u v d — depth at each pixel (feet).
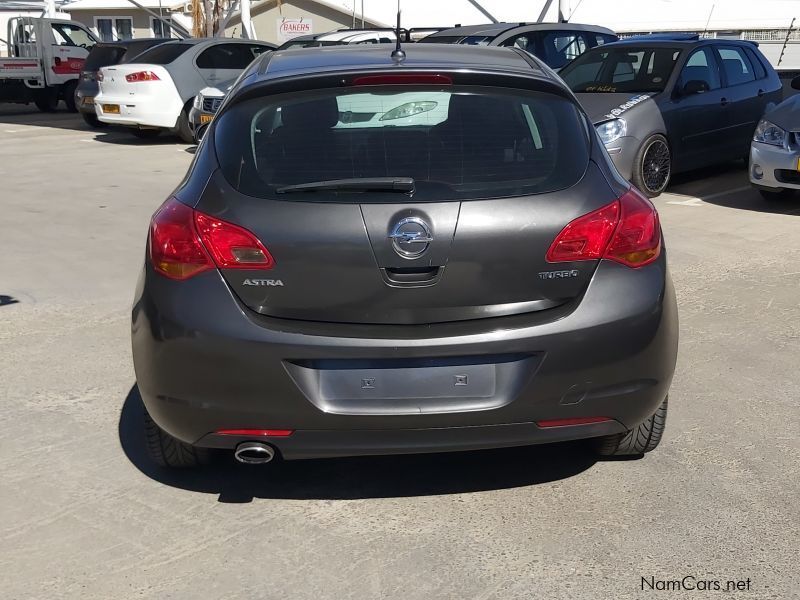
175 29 91.61
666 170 31.40
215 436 10.19
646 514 10.83
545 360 9.83
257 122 10.55
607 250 10.10
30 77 70.38
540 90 10.84
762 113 35.27
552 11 76.79
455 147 10.18
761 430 13.01
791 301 19.06
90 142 51.06
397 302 9.77
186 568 9.91
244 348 9.75
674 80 31.83
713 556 9.96
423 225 9.66
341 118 10.41
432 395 9.84
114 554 10.19
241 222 9.89
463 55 11.93
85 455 12.62
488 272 9.78
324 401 9.84
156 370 10.20
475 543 10.30
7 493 11.58
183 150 46.70
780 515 10.77
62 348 16.99
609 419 10.30
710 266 21.93
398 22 12.19
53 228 27.48
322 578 9.68
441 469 12.07
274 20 98.12
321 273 9.75
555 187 10.09
